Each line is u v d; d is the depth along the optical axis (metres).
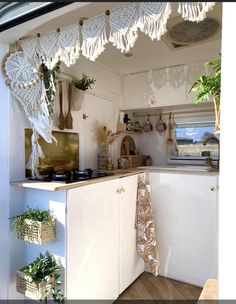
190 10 1.00
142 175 2.21
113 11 1.20
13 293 1.64
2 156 1.60
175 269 2.14
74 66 2.15
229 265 0.81
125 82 2.81
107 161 2.42
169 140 2.89
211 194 1.97
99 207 1.67
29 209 1.57
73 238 1.47
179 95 2.47
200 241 2.02
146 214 2.13
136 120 3.09
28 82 1.59
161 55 2.25
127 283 2.03
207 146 2.74
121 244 1.93
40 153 1.74
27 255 1.66
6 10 1.34
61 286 1.43
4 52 1.60
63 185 1.43
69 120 2.06
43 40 1.45
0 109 1.61
